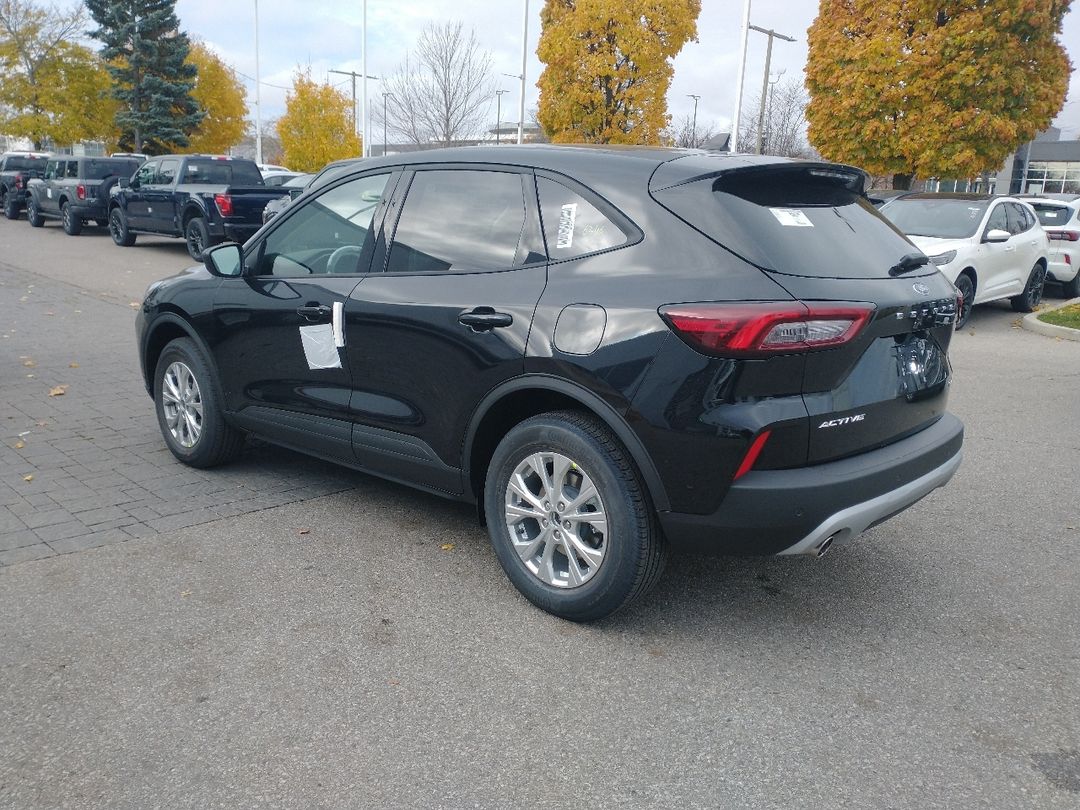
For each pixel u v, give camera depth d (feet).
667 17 78.28
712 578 13.28
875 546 14.58
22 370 25.16
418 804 8.26
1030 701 10.19
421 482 13.46
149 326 17.44
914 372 11.44
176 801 8.20
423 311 12.48
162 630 11.20
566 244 11.53
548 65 82.94
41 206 76.89
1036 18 56.39
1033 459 19.39
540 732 9.40
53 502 15.34
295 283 14.61
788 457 10.10
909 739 9.44
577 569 11.48
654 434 10.27
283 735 9.21
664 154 11.85
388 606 12.06
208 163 58.59
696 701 10.05
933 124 59.52
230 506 15.46
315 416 14.58
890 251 11.76
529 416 12.46
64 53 136.05
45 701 9.64
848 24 62.28
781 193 11.27
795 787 8.64
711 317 9.78
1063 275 49.80
